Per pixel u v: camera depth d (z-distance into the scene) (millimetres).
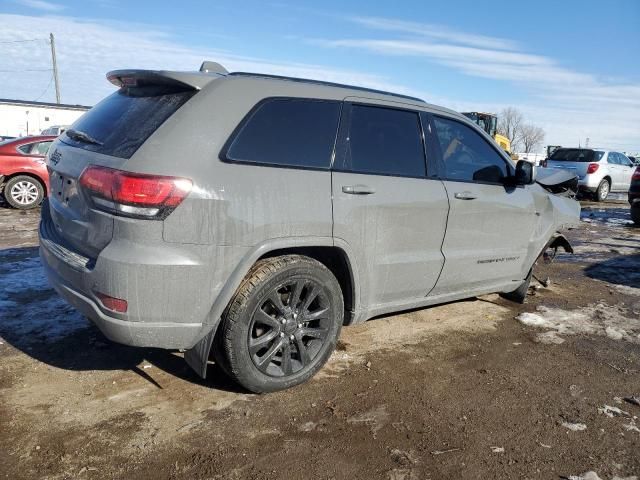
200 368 3094
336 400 3344
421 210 3865
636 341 4645
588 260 8055
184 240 2828
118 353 3824
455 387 3611
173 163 2812
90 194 2922
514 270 4945
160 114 3018
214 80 3115
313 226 3262
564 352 4328
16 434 2826
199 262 2873
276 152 3199
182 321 2926
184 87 3107
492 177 4586
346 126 3561
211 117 2998
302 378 3457
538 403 3453
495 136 25125
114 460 2660
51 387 3320
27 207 10680
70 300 3113
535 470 2758
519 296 5520
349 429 3037
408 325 4730
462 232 4234
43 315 4449
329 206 3330
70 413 3047
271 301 3219
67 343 3941
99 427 2926
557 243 6004
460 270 4309
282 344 3330
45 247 3367
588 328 4922
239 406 3213
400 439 2969
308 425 3053
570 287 6383
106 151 3020
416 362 3973
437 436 3018
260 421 3066
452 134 4320
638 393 3668
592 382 3799
